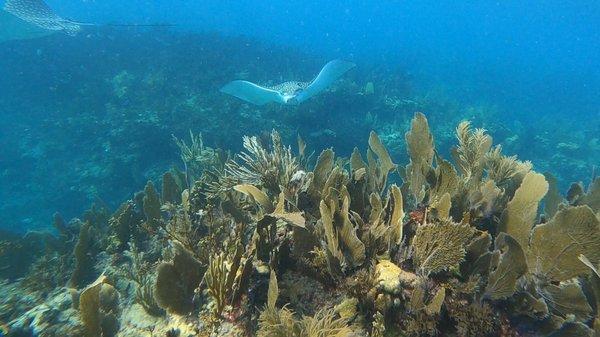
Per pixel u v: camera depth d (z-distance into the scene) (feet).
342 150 33.86
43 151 37.01
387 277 7.36
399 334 7.13
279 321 6.72
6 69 44.60
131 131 32.96
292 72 49.85
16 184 36.83
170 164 32.30
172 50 50.96
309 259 8.51
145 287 10.31
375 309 7.23
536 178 7.56
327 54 84.23
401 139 34.24
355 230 8.50
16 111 42.63
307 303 7.95
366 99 39.55
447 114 44.60
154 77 39.22
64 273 14.74
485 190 9.02
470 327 6.87
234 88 17.52
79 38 51.78
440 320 7.14
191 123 32.94
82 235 13.80
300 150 14.24
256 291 8.29
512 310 7.03
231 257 9.37
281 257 8.77
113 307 10.95
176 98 36.37
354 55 84.12
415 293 6.80
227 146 31.58
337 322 6.72
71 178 34.17
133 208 15.96
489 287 6.78
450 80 82.53
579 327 6.31
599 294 6.49
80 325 10.14
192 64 44.60
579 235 6.41
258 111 34.45
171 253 11.87
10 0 27.07
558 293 6.72
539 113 68.69
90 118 36.96
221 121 32.96
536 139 44.06
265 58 55.52
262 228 8.70
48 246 16.60
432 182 9.69
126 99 37.68
